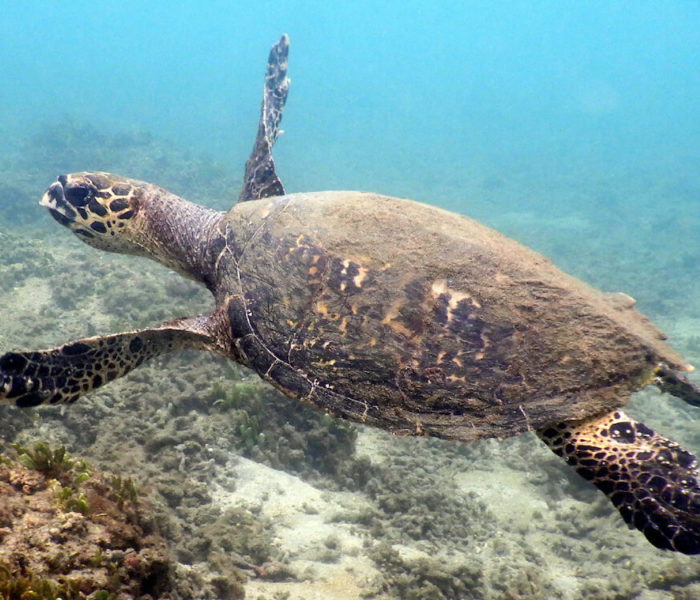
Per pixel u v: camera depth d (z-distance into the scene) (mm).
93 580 842
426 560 1277
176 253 1349
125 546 923
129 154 5887
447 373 969
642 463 970
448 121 16984
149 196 1393
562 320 989
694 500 935
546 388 962
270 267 1093
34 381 1029
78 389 1078
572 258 5000
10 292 2473
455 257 1021
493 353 968
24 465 960
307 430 1626
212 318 1163
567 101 22109
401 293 999
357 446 1756
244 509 1315
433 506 1537
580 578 1439
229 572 1111
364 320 1004
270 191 1558
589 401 960
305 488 1464
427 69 30125
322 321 1025
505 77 27672
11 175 4801
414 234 1053
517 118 18297
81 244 3246
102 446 1332
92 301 2424
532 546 1532
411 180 8203
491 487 1738
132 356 1130
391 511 1491
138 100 14492
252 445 1521
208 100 15961
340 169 8383
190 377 1663
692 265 4887
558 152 12414
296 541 1275
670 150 13211
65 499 914
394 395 981
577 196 8000
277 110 1744
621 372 973
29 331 2051
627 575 1416
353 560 1269
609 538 1545
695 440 2000
